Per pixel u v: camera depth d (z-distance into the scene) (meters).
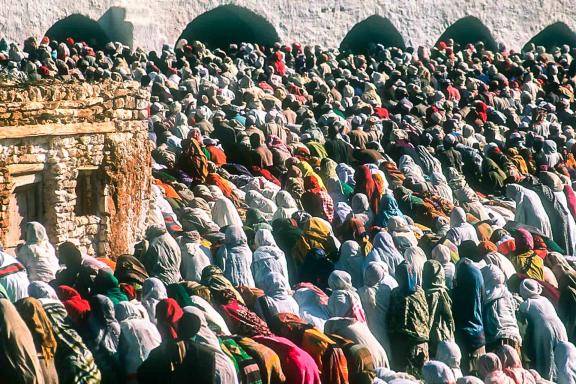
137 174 28.17
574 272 28.92
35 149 25.95
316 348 22.39
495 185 39.03
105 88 27.45
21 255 23.44
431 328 25.36
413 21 65.44
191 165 32.38
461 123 44.88
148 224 28.84
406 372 25.00
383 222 31.33
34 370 18.86
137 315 21.33
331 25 63.34
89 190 27.25
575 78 55.31
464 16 66.56
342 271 25.25
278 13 62.03
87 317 20.80
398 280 25.39
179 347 20.17
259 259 26.14
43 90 26.14
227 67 46.56
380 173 34.00
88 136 26.84
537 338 26.16
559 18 68.94
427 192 34.81
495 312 25.98
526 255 29.45
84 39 56.88
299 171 33.28
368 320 25.30
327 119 41.28
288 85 45.50
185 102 40.62
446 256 26.75
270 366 21.31
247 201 31.34
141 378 20.19
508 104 49.72
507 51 66.62
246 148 35.16
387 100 46.94
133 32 56.44
